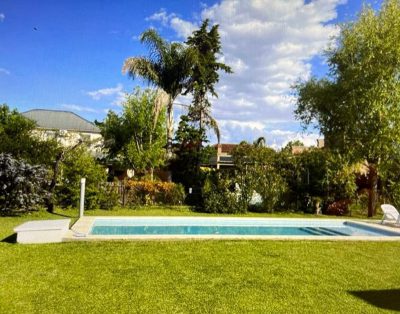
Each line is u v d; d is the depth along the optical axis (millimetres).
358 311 5293
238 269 7094
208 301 5449
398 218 14266
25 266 6836
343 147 19312
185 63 22328
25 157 15883
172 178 24438
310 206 18922
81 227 10766
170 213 16297
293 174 19422
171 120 23203
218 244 9164
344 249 9312
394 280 6840
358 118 18250
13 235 9648
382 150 17953
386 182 19156
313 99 20875
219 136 25047
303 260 8000
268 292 5926
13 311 4859
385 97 17094
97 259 7445
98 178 16766
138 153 23797
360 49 18109
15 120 21344
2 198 13805
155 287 5945
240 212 17781
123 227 13383
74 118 39969
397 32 16906
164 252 8164
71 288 5777
